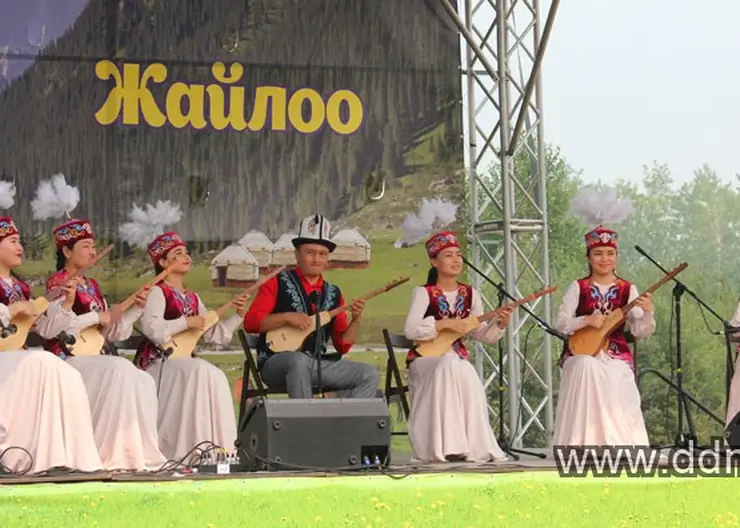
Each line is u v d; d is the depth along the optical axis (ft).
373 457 28.19
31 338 30.63
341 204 40.47
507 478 26.78
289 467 27.43
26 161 38.93
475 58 40.06
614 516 27.14
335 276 40.22
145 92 39.70
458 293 34.86
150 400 29.91
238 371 39.37
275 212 40.27
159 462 29.66
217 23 40.14
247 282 39.96
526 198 39.50
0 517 23.86
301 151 40.45
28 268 38.75
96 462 27.45
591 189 34.76
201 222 39.81
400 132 40.81
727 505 27.61
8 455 26.94
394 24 40.88
